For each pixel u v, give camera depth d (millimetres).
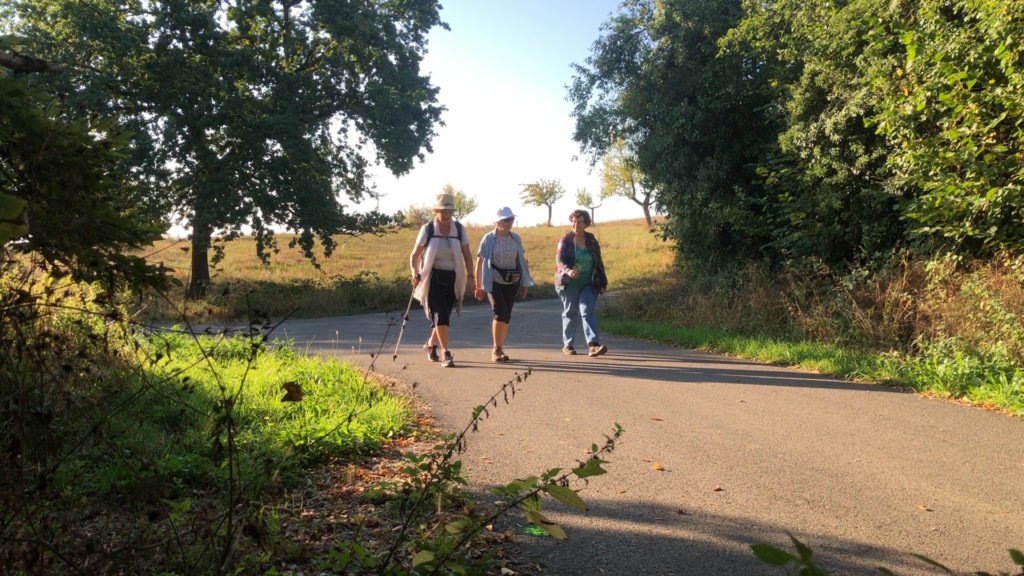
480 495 4070
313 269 31766
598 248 9891
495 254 9188
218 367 7066
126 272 2828
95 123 2600
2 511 2459
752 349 9711
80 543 2723
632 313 15078
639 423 5824
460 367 8805
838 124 11219
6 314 2674
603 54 16953
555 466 4648
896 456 4840
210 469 3865
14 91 2324
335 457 4684
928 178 9047
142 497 2934
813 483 4309
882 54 10438
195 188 22172
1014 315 7359
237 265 32906
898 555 3281
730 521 3715
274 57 24672
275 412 5516
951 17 9625
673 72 15141
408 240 47844
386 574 2727
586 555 3295
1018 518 3723
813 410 6250
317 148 24703
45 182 2447
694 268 15617
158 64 21203
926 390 7000
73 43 20922
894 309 9359
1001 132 8461
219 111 21031
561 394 7051
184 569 2527
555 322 15656
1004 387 6367
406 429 5555
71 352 3748
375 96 24047
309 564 3037
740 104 14555
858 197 11430
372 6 25453
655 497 4082
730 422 5844
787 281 11891
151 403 5020
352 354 10188
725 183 15125
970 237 9133
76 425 3514
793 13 12578
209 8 23688
